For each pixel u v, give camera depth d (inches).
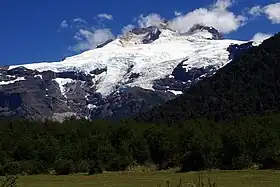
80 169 4441.4
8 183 842.8
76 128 5497.1
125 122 5196.9
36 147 4694.9
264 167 4040.4
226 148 4249.5
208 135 4530.0
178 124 5467.5
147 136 4817.9
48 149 4635.8
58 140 5187.0
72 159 4626.0
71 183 3137.3
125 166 4581.7
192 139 4389.8
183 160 4392.2
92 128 5462.6
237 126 4778.5
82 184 3029.0
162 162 4682.6
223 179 2960.1
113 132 5012.3
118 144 4832.7
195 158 4296.3
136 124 5349.4
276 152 4037.9
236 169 4087.1
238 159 4133.9
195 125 5039.4
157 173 4028.1
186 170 4286.4
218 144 4308.6
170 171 4256.9
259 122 4889.3
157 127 5036.9
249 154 4163.4
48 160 4596.5
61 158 4613.7
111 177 3656.5
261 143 4131.4
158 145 4719.5
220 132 4675.2
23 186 2910.9
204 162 4252.0
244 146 4175.7
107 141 4778.5
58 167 4424.2
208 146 4276.6
